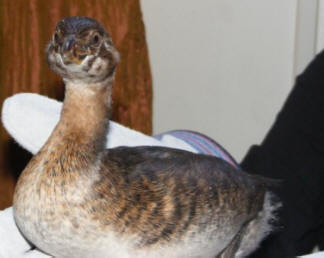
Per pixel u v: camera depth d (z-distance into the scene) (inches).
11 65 41.4
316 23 46.9
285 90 48.6
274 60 48.5
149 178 32.0
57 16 41.0
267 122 49.6
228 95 50.1
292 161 42.8
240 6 48.2
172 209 31.8
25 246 32.8
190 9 49.1
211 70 49.9
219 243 33.0
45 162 31.2
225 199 32.7
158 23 49.9
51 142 31.4
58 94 41.9
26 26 41.0
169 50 50.3
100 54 30.7
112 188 31.3
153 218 31.5
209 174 32.9
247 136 50.4
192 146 38.8
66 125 31.4
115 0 41.2
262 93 49.3
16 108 34.6
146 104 43.4
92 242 31.0
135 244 31.5
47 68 41.6
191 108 51.1
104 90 31.4
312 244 44.4
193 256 32.5
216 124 50.8
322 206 42.9
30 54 41.3
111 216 31.1
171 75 50.8
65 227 30.9
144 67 42.9
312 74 44.0
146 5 49.6
